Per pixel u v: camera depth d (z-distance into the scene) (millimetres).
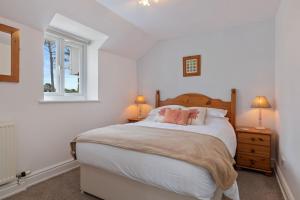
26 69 2135
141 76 4125
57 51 2812
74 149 2061
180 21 2922
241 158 2688
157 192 1529
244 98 3082
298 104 1540
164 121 2896
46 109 2381
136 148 1570
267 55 2910
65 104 2641
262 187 2174
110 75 3486
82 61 3232
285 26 2049
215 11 2590
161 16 2748
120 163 1631
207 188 1266
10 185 1951
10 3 1847
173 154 1415
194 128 2379
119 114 3697
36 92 2250
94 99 3248
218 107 3240
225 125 2674
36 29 2232
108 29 2916
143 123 2791
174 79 3734
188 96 3521
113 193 1780
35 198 1894
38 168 2283
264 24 2926
